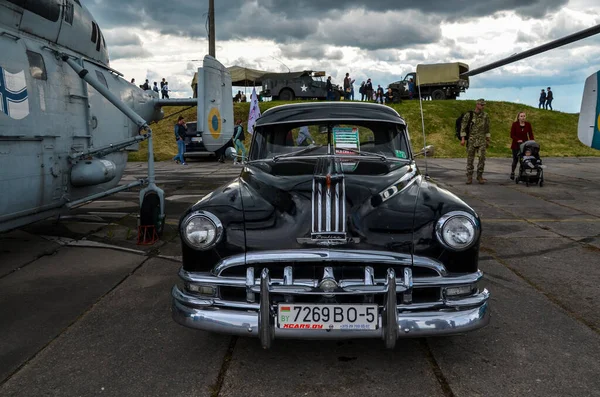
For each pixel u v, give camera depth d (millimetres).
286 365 2855
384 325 2604
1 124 4316
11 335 3273
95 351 3037
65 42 5758
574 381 2623
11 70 4496
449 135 23453
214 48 19250
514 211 7594
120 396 2529
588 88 9875
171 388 2602
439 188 3229
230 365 2855
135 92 7688
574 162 17062
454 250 2709
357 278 2707
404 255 2676
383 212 2828
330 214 2766
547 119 26031
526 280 4328
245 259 2689
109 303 3863
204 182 11781
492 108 27141
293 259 2643
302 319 2625
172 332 3320
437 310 2662
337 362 2885
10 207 4609
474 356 2930
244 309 2713
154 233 5828
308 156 3896
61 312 3678
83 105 5926
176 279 4465
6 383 2660
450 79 29922
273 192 3062
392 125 4133
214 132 6594
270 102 28297
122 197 9617
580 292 4020
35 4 4957
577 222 6766
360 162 3742
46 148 5086
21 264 4934
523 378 2662
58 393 2559
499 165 15906
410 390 2561
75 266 4867
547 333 3238
